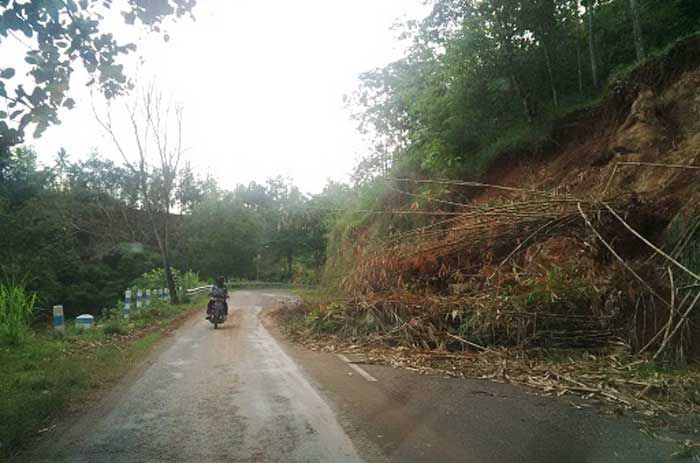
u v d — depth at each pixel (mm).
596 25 15992
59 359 9719
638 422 5762
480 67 16062
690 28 13789
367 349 10625
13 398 6750
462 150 17781
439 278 12305
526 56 15789
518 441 5250
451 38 16391
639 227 10195
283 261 60344
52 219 32688
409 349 9984
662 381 6828
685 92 11859
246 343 12078
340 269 16250
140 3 6613
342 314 12234
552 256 10914
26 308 12953
